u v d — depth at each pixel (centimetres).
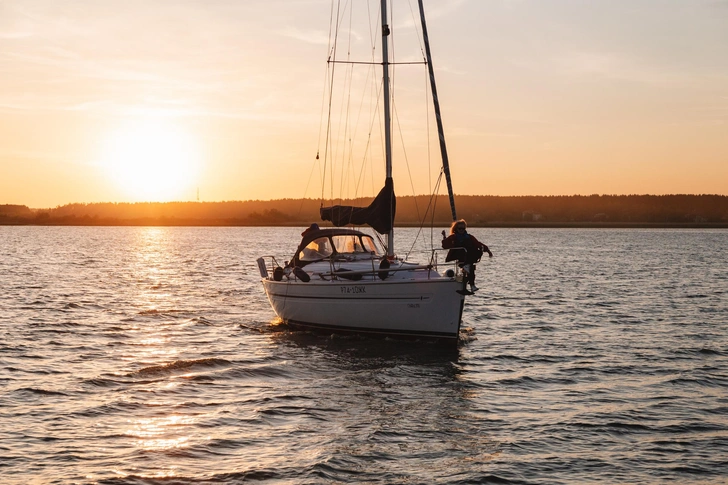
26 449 1102
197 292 3350
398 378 1580
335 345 1920
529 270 4794
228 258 6438
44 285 3594
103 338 2048
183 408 1333
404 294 1841
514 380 1569
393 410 1341
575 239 12800
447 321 1819
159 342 1994
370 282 1883
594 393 1462
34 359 1741
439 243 10406
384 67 1977
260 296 3194
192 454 1095
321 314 2009
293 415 1301
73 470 1026
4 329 2159
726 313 2619
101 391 1445
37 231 19388
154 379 1548
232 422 1255
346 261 2069
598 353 1856
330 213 1997
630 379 1581
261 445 1141
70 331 2153
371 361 1739
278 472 1030
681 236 14975
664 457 1101
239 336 2091
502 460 1087
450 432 1214
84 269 4831
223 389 1478
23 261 5638
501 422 1268
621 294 3262
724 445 1152
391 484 999
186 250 8144
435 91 2022
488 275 4341
